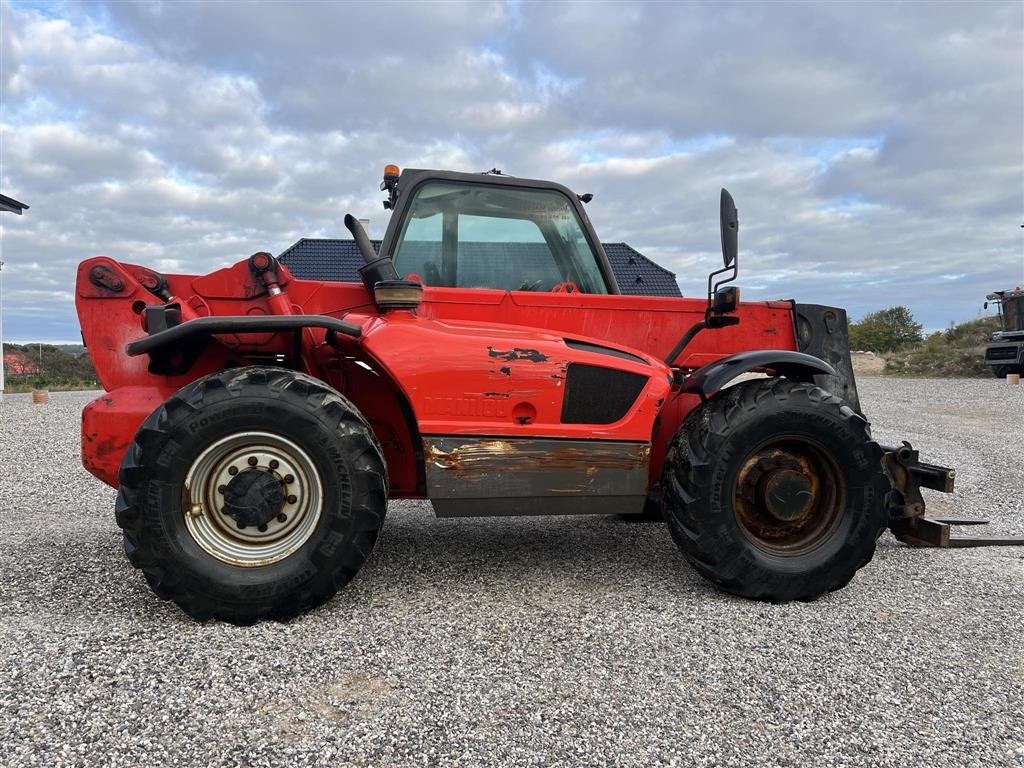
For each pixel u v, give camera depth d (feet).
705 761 5.87
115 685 6.86
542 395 9.57
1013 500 16.94
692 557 9.60
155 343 8.84
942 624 8.88
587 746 6.03
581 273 12.29
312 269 19.57
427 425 9.28
